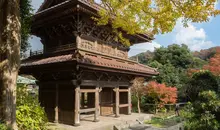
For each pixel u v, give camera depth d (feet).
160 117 58.59
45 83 47.88
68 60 34.73
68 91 43.04
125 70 45.93
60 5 39.22
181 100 73.82
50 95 47.09
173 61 117.50
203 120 18.95
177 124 51.03
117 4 26.32
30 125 22.76
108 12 29.89
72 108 41.75
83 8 38.37
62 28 46.75
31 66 42.11
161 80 87.35
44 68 41.42
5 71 20.65
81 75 41.32
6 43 20.95
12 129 19.38
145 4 24.61
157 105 67.15
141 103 71.36
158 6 24.77
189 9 21.85
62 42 48.49
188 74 79.30
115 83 52.24
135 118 52.13
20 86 27.30
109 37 53.11
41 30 51.06
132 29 29.04
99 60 41.81
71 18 42.27
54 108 45.47
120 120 48.52
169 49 122.42
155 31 26.05
